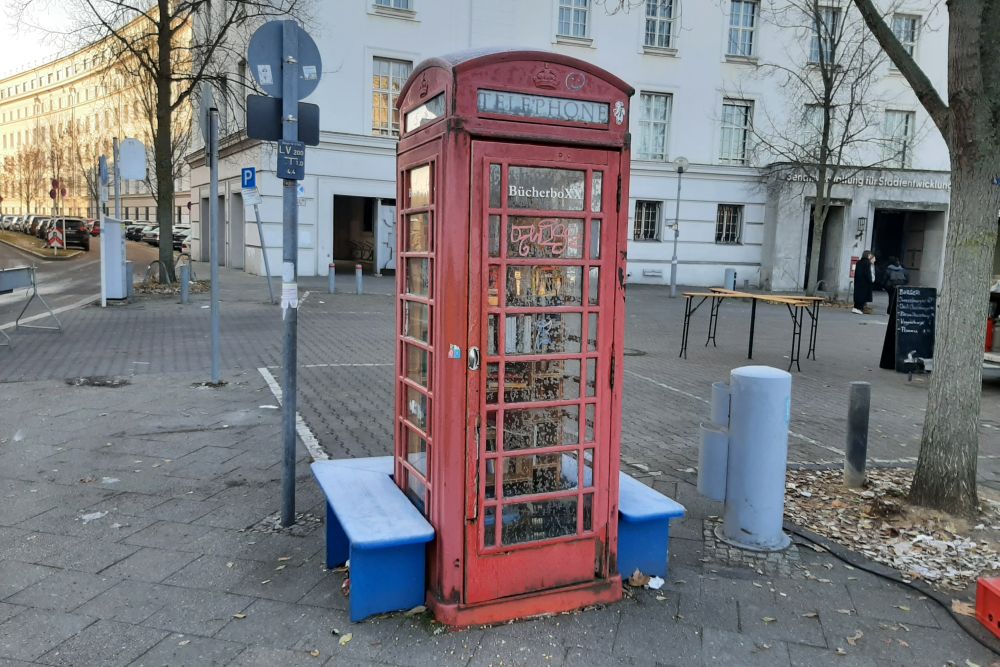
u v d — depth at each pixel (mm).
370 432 6703
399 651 3205
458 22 25141
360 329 13508
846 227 28422
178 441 6305
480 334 3268
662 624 3502
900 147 29219
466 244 3199
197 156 32531
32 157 78375
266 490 5168
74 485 5223
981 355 4871
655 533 3916
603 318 3506
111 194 76938
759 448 4336
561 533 3580
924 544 4480
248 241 25797
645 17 27422
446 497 3311
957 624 3586
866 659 3279
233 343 11609
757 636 3434
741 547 4418
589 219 3404
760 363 11523
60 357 10117
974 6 4574
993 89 4609
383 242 25781
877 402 8977
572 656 3209
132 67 22922
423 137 3439
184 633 3338
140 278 22125
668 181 28406
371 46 24328
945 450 4895
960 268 4816
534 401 3428
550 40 26391
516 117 3213
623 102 3406
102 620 3439
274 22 4301
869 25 5285
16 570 3928
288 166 4336
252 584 3795
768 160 29094
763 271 29484
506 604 3445
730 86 28500
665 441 6832
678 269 28922
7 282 11609
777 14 27109
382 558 3428
